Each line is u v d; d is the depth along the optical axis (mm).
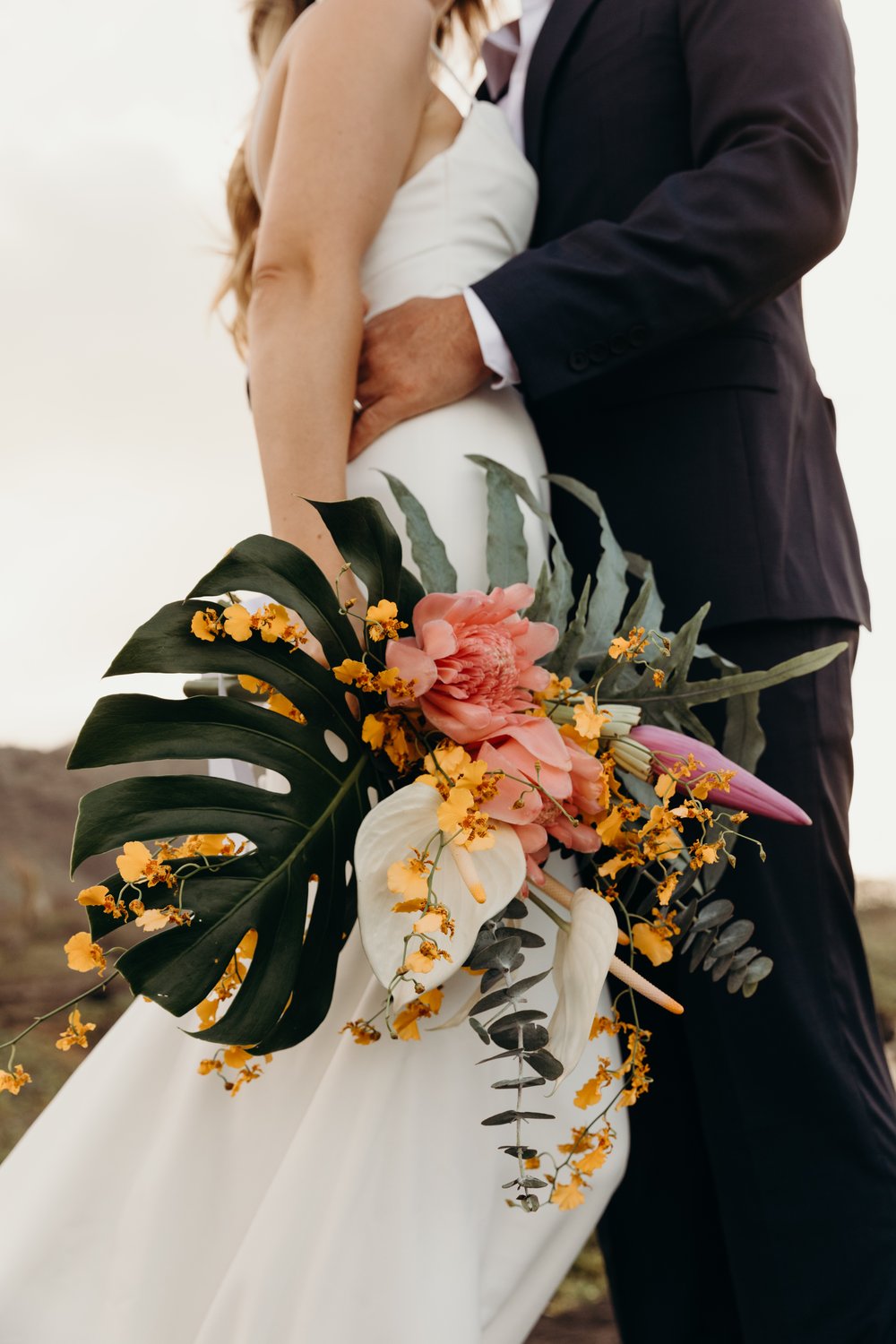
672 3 1539
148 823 933
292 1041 995
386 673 996
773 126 1394
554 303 1341
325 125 1300
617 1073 1071
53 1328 1102
